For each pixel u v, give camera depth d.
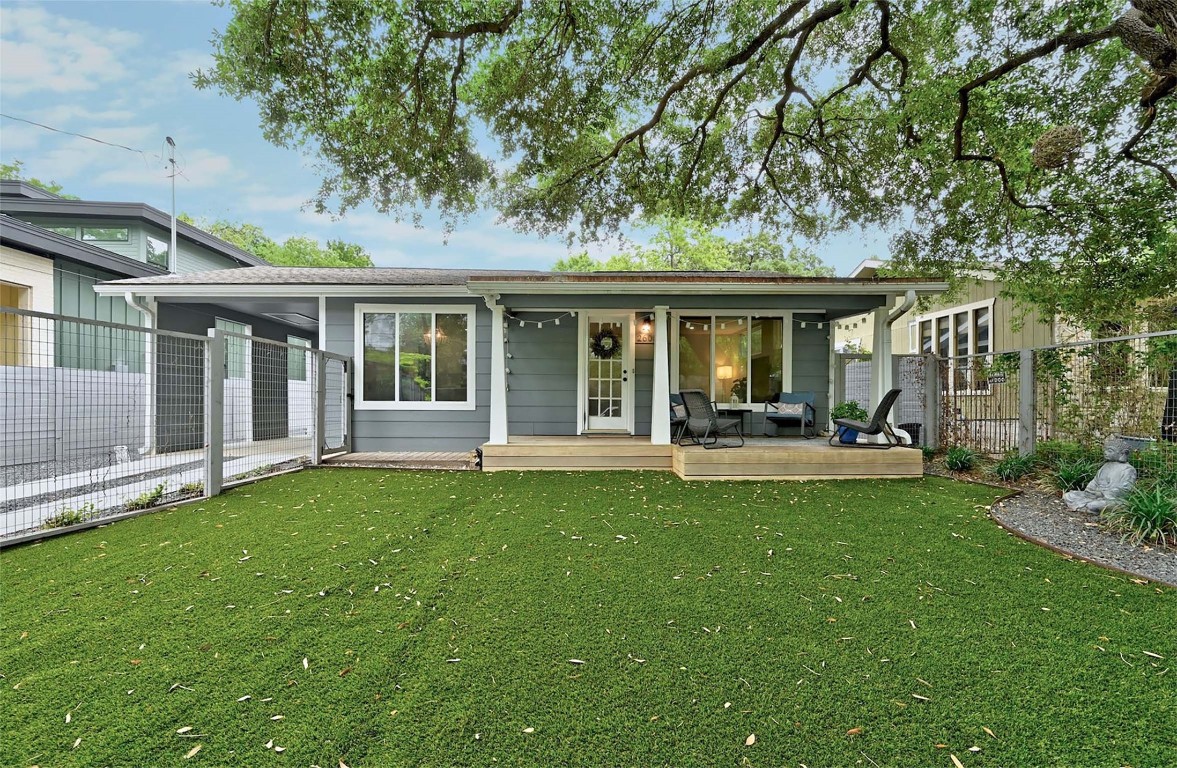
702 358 8.22
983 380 6.71
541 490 5.38
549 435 8.00
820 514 4.36
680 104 7.57
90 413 7.17
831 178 8.38
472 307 7.87
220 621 2.38
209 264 12.92
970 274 9.66
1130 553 3.34
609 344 8.11
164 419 7.82
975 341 12.16
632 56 6.54
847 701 1.79
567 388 8.06
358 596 2.68
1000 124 6.98
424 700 1.79
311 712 1.72
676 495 5.15
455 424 7.90
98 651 2.11
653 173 8.45
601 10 5.97
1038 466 5.81
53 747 1.55
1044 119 6.83
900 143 7.46
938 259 8.28
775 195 8.77
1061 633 2.27
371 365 7.86
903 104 6.93
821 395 8.23
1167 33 3.58
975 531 3.84
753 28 6.26
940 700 1.79
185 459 7.32
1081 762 1.50
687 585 2.83
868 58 6.83
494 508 4.57
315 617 2.43
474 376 7.89
